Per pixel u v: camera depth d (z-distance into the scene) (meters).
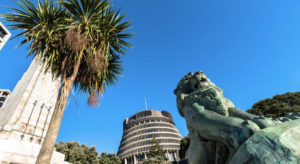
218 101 0.93
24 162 5.94
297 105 11.20
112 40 4.34
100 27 4.13
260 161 0.57
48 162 2.70
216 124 0.83
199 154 0.99
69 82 3.57
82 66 4.23
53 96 13.19
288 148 0.55
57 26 3.66
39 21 3.65
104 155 23.53
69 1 4.05
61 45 3.66
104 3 4.18
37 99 12.32
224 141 0.80
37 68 13.61
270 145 0.59
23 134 10.62
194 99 1.09
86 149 22.25
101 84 4.36
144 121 52.06
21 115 11.14
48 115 12.24
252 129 0.68
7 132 10.12
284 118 0.79
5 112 14.21
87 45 3.88
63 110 3.30
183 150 18.11
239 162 0.63
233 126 0.75
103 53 3.88
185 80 1.44
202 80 1.22
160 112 58.66
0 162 5.41
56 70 3.89
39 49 3.67
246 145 0.63
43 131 11.55
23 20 3.62
